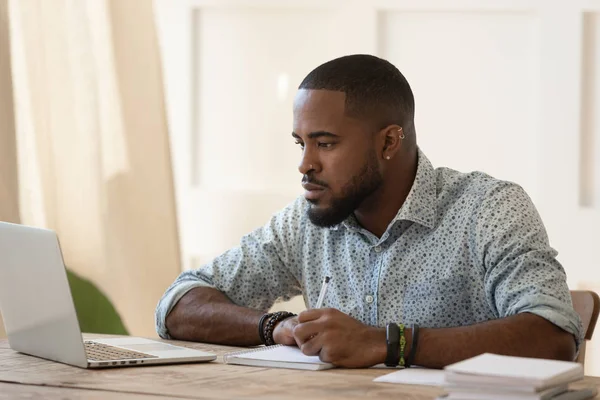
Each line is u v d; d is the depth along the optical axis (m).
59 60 3.60
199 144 3.99
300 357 1.94
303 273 2.54
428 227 2.30
